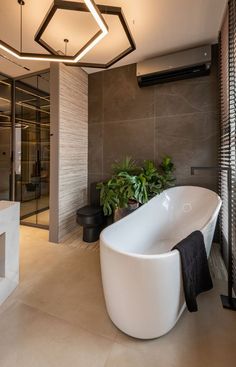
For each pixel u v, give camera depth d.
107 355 1.21
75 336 1.34
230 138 2.01
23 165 3.60
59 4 1.54
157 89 2.97
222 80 2.43
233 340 1.32
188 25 2.26
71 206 3.13
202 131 2.75
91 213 2.79
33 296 1.73
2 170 3.74
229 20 1.91
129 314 1.26
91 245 2.78
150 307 1.22
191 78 2.78
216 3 1.96
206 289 1.72
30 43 2.53
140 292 1.20
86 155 3.44
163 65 2.72
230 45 1.94
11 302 1.66
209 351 1.24
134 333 1.29
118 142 3.24
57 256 2.46
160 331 1.29
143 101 3.07
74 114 3.10
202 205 2.51
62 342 1.30
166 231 2.60
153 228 2.45
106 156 3.34
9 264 1.77
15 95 3.61
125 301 1.26
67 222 3.06
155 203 2.59
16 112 3.60
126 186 2.40
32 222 3.61
